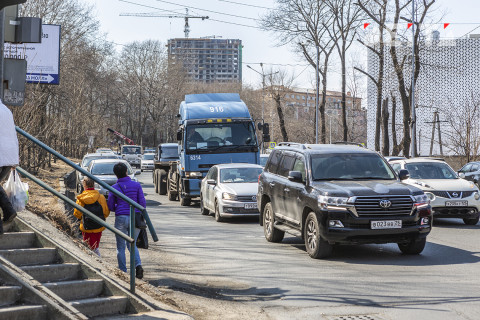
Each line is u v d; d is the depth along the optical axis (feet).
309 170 64.23
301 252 63.98
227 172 102.27
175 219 99.45
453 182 88.07
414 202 58.75
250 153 119.34
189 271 52.80
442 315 36.37
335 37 266.36
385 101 252.62
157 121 558.97
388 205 57.72
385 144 253.24
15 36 43.86
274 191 71.15
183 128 119.85
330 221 57.77
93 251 48.16
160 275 50.26
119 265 46.16
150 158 345.72
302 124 533.96
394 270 52.54
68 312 29.76
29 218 51.24
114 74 481.46
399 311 37.63
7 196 31.04
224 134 119.24
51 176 153.99
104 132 437.99
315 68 274.57
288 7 263.70
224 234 79.46
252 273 51.75
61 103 239.30
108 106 484.74
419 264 55.57
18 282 30.86
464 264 55.01
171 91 556.10
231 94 127.13
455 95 464.24
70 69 254.27
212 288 45.78
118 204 46.93
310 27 265.54
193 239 74.23
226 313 37.65
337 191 58.49
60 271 37.70
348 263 56.65
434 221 94.53
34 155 131.95
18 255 37.60
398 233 58.03
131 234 39.04
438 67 238.89
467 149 206.90
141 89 545.44
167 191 157.48
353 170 64.80
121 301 36.04
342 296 42.34
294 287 45.78
